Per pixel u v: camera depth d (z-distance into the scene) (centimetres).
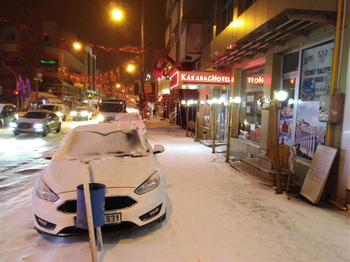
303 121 580
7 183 580
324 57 520
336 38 451
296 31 539
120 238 338
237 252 307
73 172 357
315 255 304
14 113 1786
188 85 944
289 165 525
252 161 691
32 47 4469
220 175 650
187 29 1426
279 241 333
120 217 309
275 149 513
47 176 355
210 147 1094
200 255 301
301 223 386
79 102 5759
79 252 307
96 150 440
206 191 525
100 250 306
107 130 492
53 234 308
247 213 419
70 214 303
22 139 1280
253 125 830
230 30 824
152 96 4534
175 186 555
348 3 430
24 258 295
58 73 4803
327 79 511
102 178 339
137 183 335
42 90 4759
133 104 5644
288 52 642
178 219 394
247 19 665
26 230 361
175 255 300
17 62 4588
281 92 486
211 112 1268
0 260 290
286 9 435
